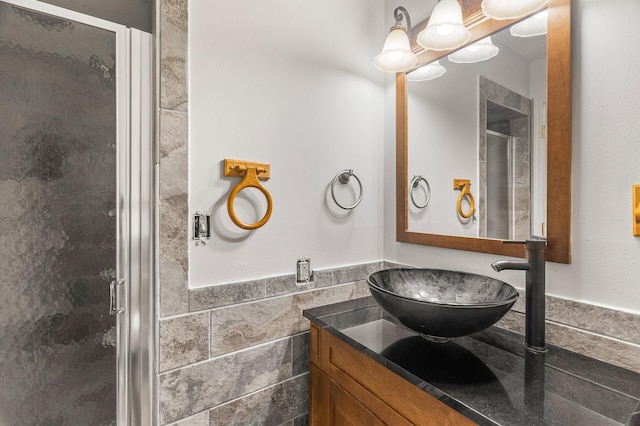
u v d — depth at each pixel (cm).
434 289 120
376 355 90
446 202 129
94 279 95
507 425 60
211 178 108
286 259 126
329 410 112
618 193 82
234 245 113
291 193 127
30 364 88
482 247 115
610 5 83
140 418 100
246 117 115
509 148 107
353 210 147
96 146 95
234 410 112
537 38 100
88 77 94
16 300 86
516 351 92
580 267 89
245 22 115
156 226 99
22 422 87
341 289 141
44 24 89
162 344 99
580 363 84
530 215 101
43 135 89
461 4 122
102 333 96
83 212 94
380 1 157
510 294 94
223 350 110
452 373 79
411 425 80
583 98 88
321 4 136
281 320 123
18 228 86
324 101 136
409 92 145
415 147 142
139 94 100
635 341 79
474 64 119
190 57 104
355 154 147
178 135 101
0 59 84
